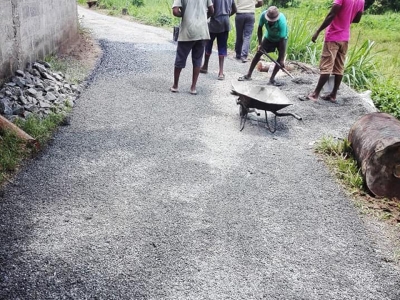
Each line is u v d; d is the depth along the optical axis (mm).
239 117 5887
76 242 3160
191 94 6707
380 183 4090
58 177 4051
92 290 2727
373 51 11828
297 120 5879
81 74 7223
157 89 6836
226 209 3709
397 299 2846
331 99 6617
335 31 6094
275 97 5461
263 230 3453
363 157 4305
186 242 3238
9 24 5812
